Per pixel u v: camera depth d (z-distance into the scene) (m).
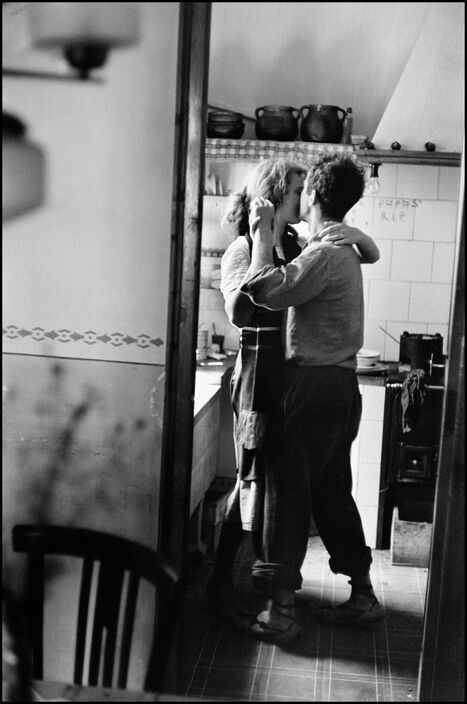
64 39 2.48
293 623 3.47
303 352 3.42
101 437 2.66
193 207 2.50
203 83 2.44
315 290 3.32
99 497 2.70
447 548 2.41
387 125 4.62
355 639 3.48
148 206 2.52
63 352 2.63
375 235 4.85
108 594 1.91
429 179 4.76
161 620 1.78
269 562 3.54
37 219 2.58
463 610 2.41
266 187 3.55
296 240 3.75
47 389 2.65
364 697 3.06
